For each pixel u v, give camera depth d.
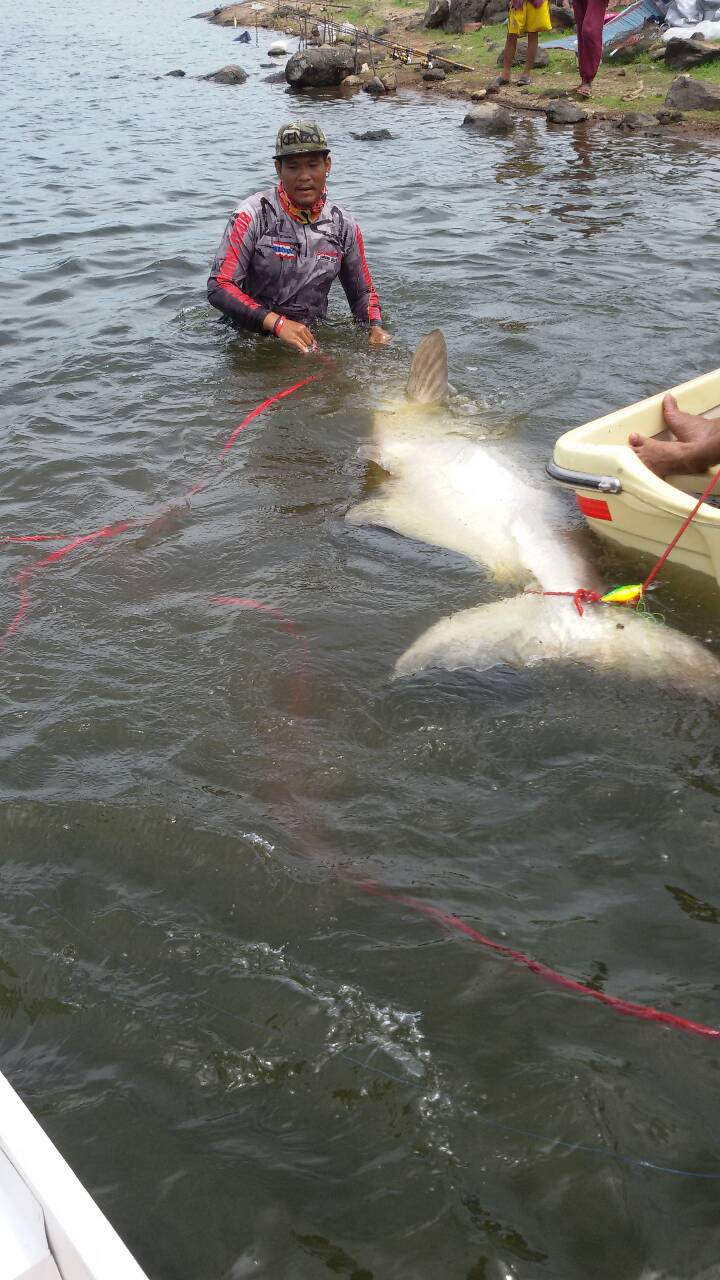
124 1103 2.00
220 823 2.67
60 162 11.16
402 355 5.92
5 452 4.75
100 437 4.91
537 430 4.96
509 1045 2.10
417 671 3.23
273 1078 2.05
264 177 10.45
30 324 6.47
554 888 2.48
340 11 25.02
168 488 4.44
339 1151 1.92
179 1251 1.77
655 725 2.99
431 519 4.16
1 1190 1.34
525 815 2.69
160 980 2.26
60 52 21.78
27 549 3.97
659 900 2.44
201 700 3.12
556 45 17.45
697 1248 1.75
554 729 2.98
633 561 3.85
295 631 3.45
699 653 3.29
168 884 2.50
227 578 3.78
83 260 7.70
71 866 2.56
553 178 10.29
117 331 6.29
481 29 19.94
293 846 2.60
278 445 4.82
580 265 7.36
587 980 2.24
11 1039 2.14
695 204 9.04
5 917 2.42
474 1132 1.94
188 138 12.73
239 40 23.31
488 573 3.80
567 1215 1.81
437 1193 1.84
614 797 2.73
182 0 33.78
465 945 2.33
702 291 6.74
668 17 16.66
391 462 4.66
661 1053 2.08
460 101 15.45
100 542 4.02
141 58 20.95
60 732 3.00
